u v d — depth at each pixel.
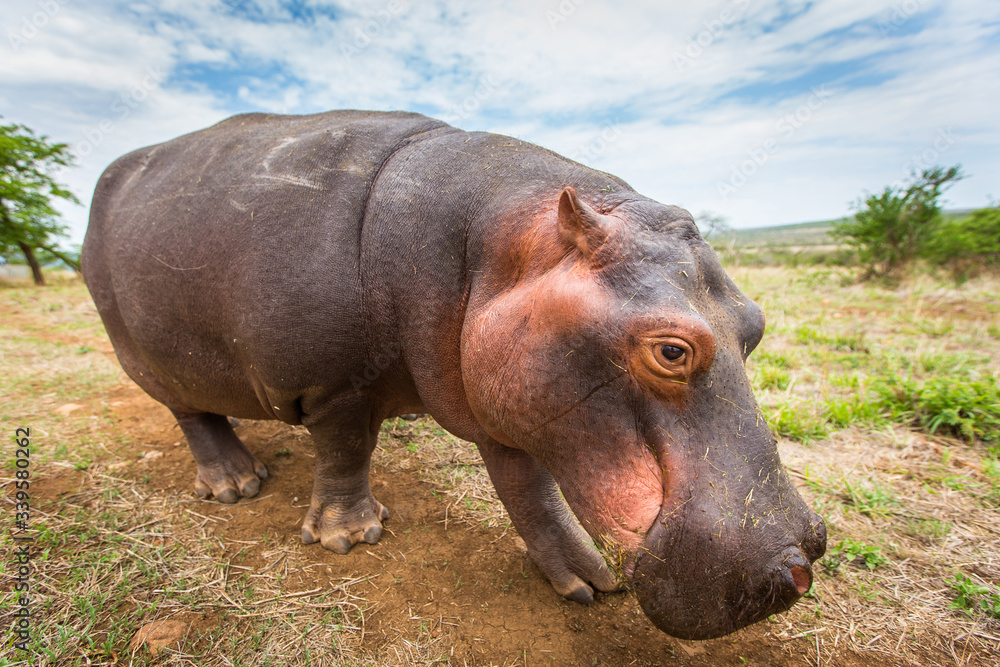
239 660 2.72
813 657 2.86
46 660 2.65
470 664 2.77
